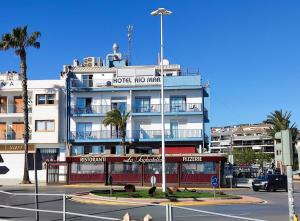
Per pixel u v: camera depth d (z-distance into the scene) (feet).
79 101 197.77
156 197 89.15
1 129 194.59
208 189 145.38
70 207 80.28
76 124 196.44
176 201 88.17
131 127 194.08
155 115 194.39
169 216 41.34
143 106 197.16
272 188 138.72
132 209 77.25
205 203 88.43
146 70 208.54
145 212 72.95
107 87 197.16
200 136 192.03
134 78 197.36
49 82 193.88
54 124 189.16
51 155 189.26
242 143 576.61
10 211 71.97
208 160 155.43
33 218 62.54
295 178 230.68
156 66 223.10
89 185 156.66
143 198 87.40
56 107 189.78
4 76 205.87
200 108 194.18
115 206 82.12
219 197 94.63
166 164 158.20
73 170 162.61
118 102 197.57
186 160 156.56
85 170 162.50
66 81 195.83
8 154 189.78
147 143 193.06
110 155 161.17
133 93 197.57
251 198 100.89
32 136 188.75
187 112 193.06
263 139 557.33
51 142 187.93
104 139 193.36
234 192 133.69
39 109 189.98
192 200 89.86
